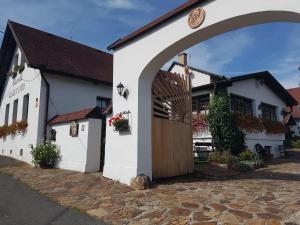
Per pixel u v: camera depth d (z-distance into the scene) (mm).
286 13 4883
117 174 7586
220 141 12828
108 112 8391
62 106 12367
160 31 7105
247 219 4531
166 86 8727
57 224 4566
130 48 7902
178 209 5121
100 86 14117
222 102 13117
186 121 9352
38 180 8008
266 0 5035
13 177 8703
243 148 13375
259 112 16297
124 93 7816
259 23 5660
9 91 16109
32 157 11039
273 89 18344
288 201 5516
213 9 5891
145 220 4660
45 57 12742
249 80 15797
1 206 5535
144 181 6785
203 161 11094
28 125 12555
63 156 10148
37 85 12227
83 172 8891
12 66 16078
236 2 5488
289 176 8945
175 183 7371
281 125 17578
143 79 7633
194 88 14180
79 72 13266
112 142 8016
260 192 6301
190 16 6371
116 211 5152
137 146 7234
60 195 6352
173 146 8555
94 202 5734
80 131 9484
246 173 9742
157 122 8117
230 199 5715
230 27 5926
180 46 6895
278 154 17141
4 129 15031
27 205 5629
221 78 15828
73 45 15906
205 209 5086
